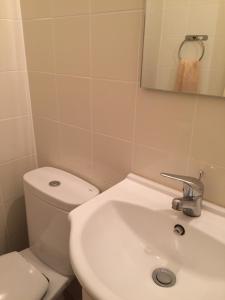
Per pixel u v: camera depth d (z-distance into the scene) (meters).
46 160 1.28
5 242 1.35
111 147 0.96
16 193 1.32
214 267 0.66
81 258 0.57
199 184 0.70
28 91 1.21
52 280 1.09
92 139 1.01
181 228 0.71
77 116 1.03
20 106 1.20
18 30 1.09
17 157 1.26
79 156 1.10
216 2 0.60
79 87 0.97
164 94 0.75
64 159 1.17
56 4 0.92
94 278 0.52
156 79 0.75
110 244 0.73
